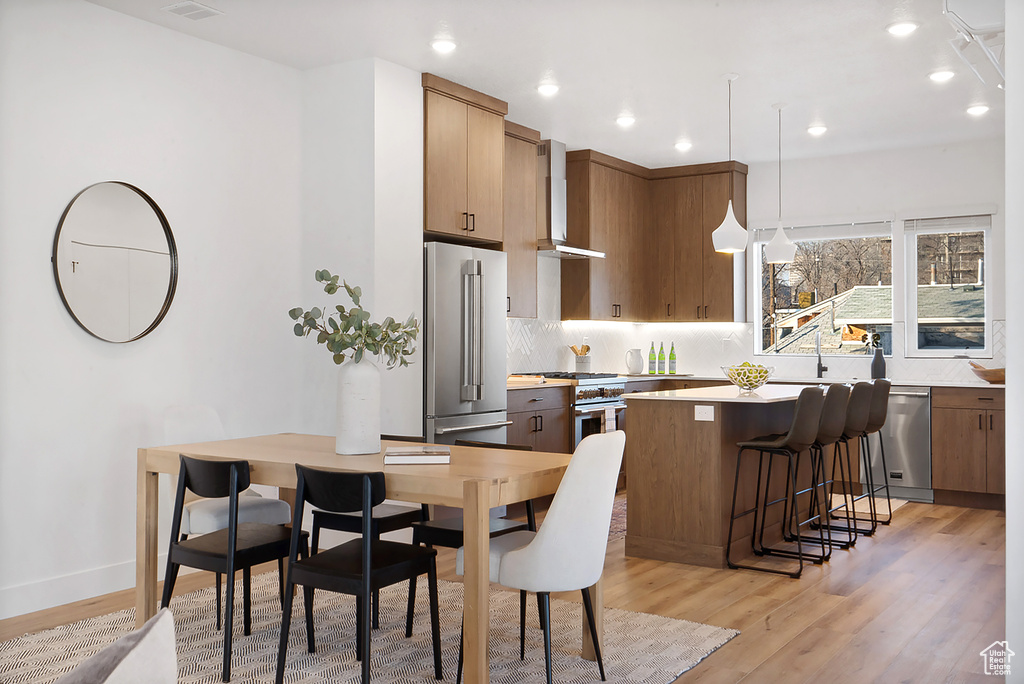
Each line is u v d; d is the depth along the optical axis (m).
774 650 3.26
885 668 3.07
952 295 6.94
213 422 3.95
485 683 2.57
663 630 3.48
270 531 3.31
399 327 3.35
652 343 8.24
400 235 4.93
